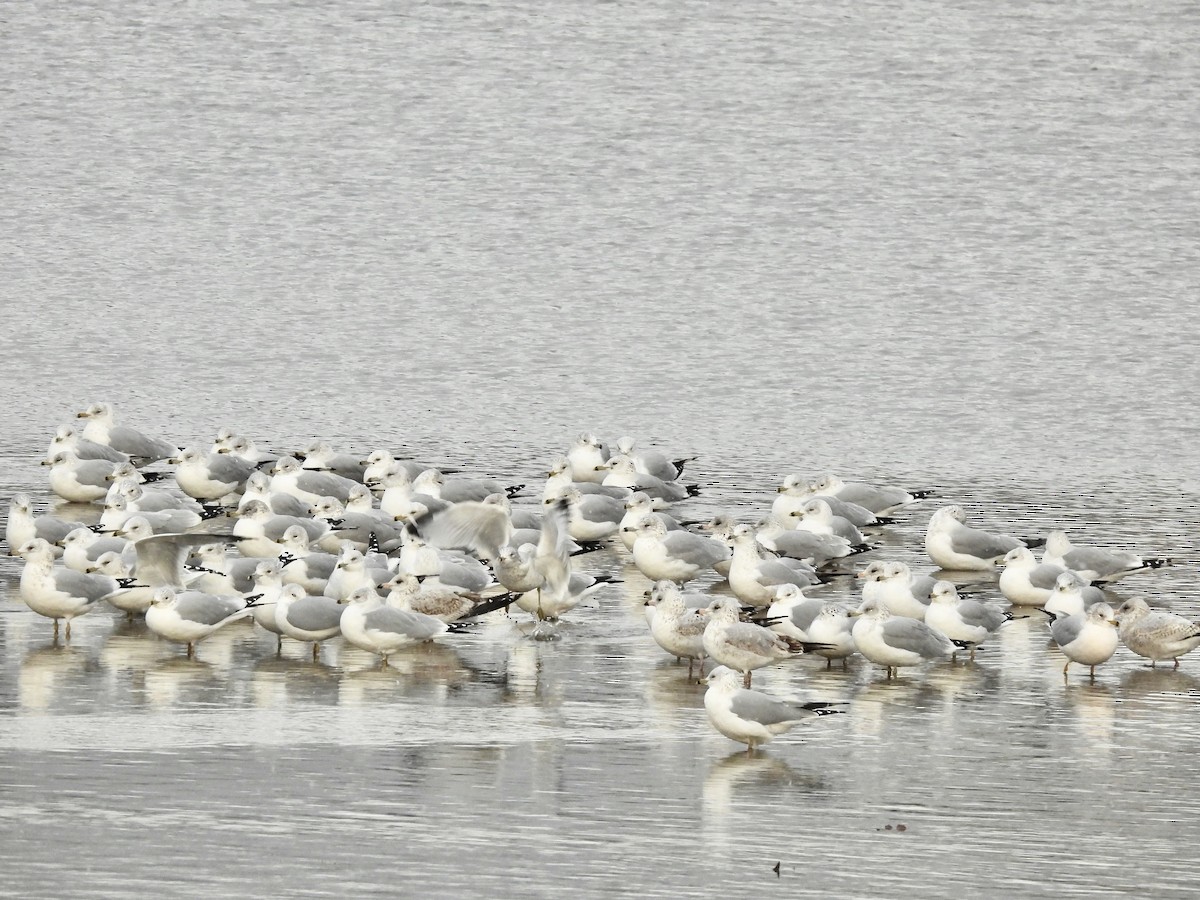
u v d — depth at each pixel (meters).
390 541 32.75
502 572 27.67
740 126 82.06
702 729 23.66
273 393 51.09
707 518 36.50
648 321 59.62
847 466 42.84
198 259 66.88
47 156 78.94
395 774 21.64
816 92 85.56
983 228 70.31
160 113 83.75
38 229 70.19
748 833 20.02
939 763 22.45
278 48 91.06
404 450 43.84
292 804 20.58
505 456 43.28
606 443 45.31
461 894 18.30
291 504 34.16
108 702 24.25
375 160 79.06
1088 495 39.75
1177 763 22.53
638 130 81.81
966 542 32.78
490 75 88.00
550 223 71.50
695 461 43.22
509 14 95.00
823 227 70.75
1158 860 19.47
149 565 27.38
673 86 86.62
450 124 82.81
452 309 61.12
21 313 59.72
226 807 20.42
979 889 18.67
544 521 26.44
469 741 22.92
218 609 26.66
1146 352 55.59
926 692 25.59
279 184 76.19
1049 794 21.38
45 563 27.16
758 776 21.86
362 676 25.86
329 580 28.20
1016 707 24.89
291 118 83.56
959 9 94.12
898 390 51.50
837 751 22.88
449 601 27.88
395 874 18.73
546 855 19.30
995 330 58.16
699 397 50.94
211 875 18.61
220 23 93.75
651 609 26.47
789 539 32.75
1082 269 65.38
